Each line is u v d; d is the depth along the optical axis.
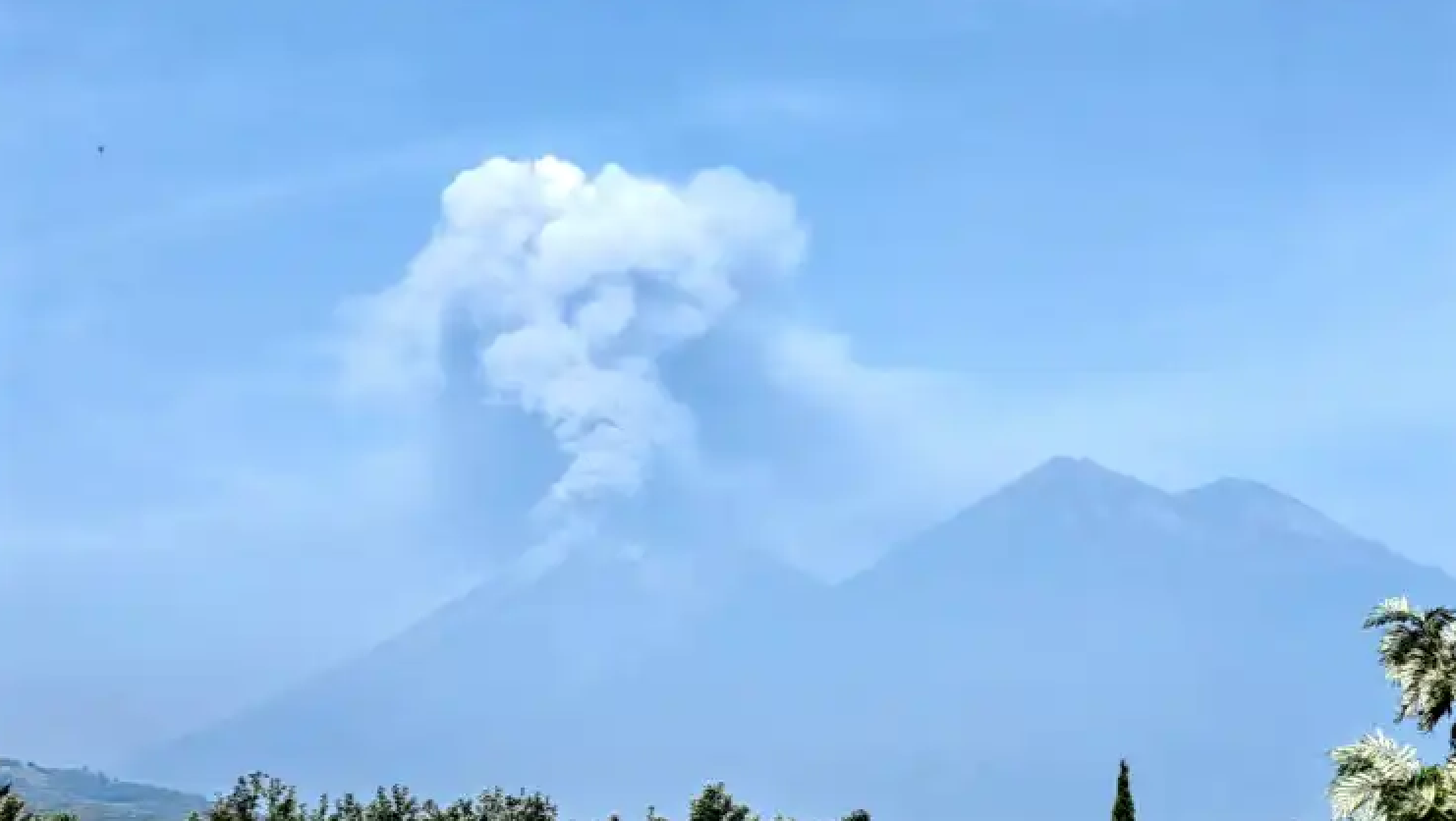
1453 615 40.09
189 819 119.31
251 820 119.12
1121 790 75.25
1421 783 37.03
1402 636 40.41
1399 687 40.31
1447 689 39.06
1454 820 36.03
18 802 108.69
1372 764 37.66
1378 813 37.16
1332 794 37.81
